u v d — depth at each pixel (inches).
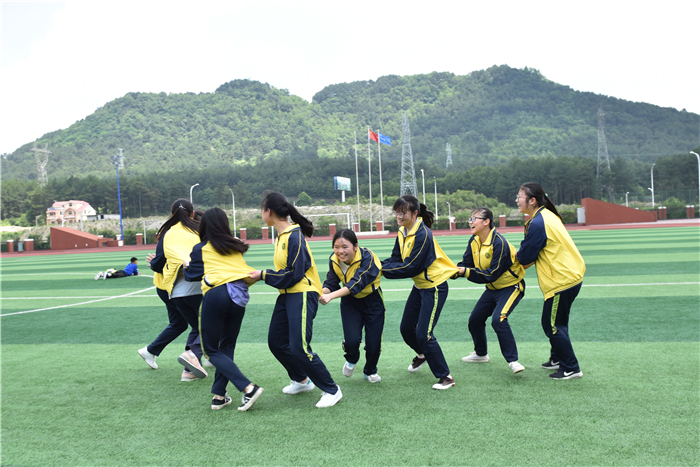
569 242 162.1
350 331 167.6
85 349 236.1
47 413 150.4
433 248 164.6
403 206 160.4
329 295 153.1
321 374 148.3
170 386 176.1
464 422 132.6
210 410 150.2
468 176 3782.0
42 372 196.4
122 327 286.0
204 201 3941.9
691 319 246.1
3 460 119.4
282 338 157.0
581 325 243.1
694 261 473.4
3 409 154.3
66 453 122.8
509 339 170.4
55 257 1073.5
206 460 116.2
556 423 129.7
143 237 1588.3
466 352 206.4
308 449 120.0
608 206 1396.4
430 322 161.6
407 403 148.7
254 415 144.2
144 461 117.1
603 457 110.9
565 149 7721.5
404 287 398.3
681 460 108.7
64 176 5949.8
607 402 142.9
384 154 7042.3
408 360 199.2
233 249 152.3
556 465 107.8
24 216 3548.2
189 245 182.5
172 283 178.5
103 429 137.2
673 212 1743.4
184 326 199.6
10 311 352.2
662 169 3425.2
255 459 115.6
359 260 162.4
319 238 1380.4
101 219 2896.2
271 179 4318.4
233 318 155.3
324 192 4133.9
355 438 125.3
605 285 357.4
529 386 159.5
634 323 242.7
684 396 145.5
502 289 177.5
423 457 113.4
